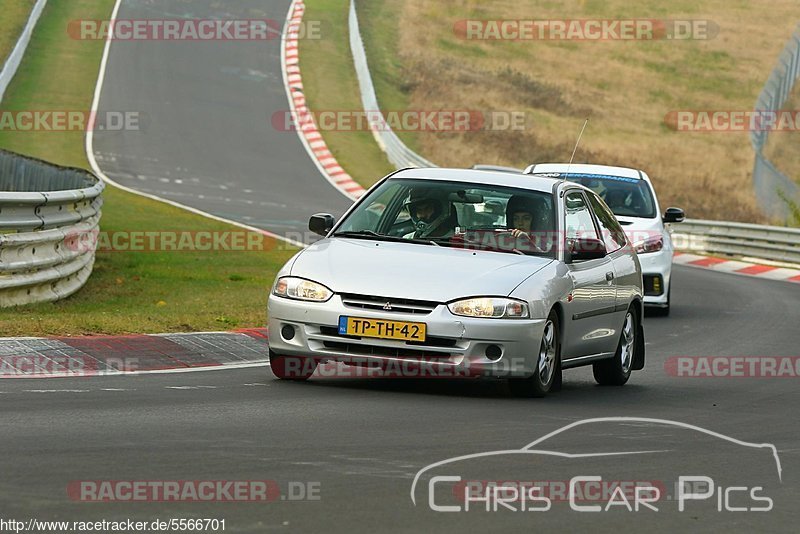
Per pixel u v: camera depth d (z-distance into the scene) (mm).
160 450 23938
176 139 147250
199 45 194375
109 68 177375
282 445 25031
